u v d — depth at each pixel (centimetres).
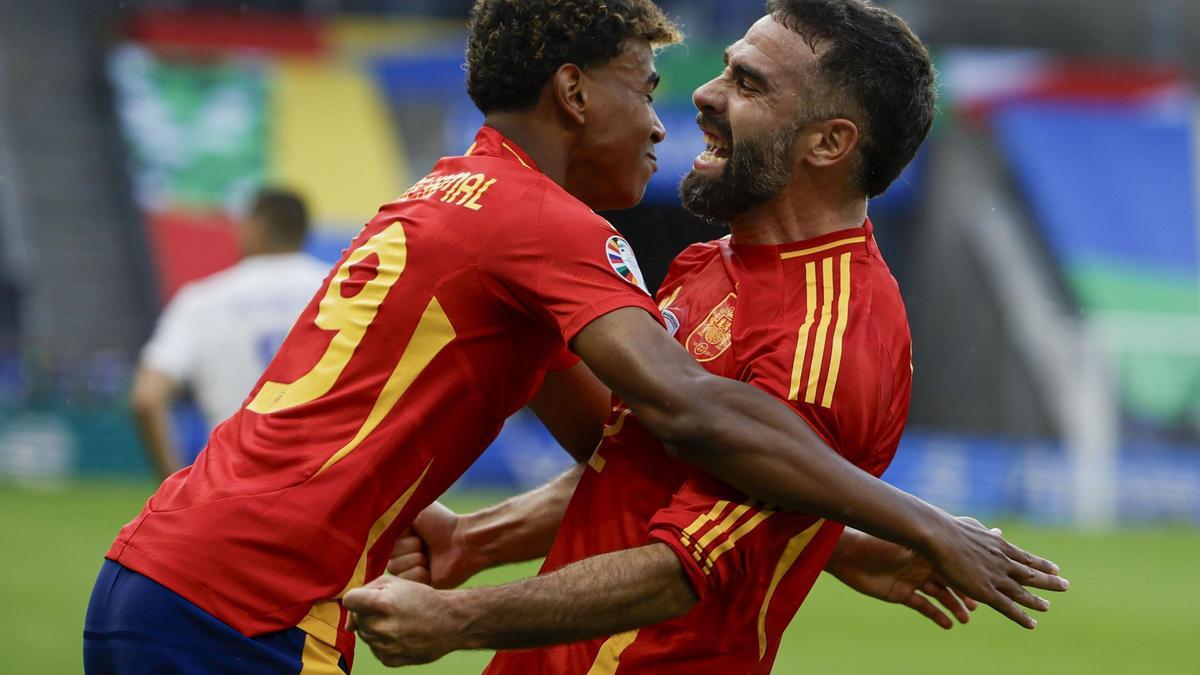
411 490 931
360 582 921
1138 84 7956
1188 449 7319
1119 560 5250
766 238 1001
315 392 927
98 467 6294
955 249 7694
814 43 970
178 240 7438
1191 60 8288
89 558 3856
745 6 7575
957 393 7625
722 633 956
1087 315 7538
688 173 1023
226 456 944
